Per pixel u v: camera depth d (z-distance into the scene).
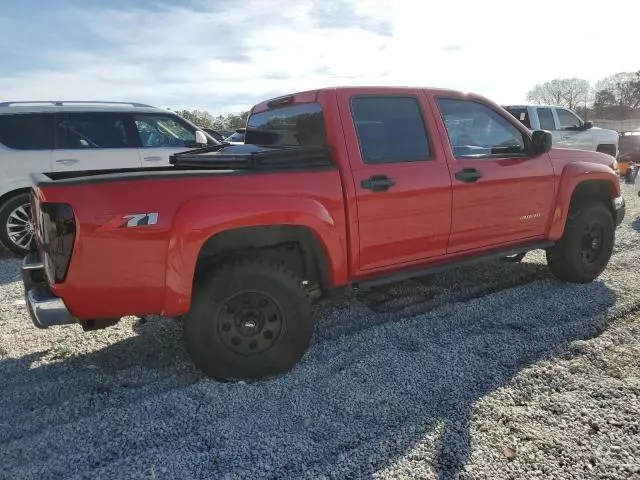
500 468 2.35
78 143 7.08
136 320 4.37
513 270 5.49
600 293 4.65
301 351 3.30
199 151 4.66
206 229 2.94
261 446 2.55
